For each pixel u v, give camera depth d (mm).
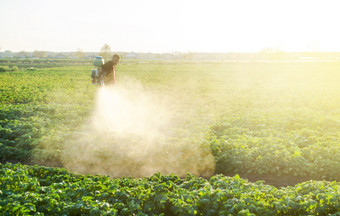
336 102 23281
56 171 8469
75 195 6852
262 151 10438
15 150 11203
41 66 95500
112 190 6938
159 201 6582
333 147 10383
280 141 11789
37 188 7016
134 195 6984
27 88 32406
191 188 7277
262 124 15359
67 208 6203
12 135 12969
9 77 47000
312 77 53094
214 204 6441
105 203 6359
